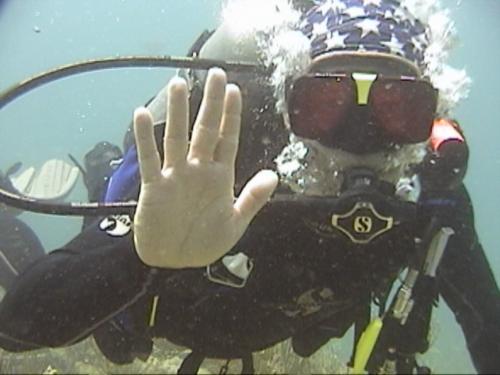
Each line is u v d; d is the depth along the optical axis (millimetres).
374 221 624
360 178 633
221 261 691
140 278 710
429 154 706
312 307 738
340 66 643
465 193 788
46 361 1277
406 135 632
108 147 1132
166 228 575
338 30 663
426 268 684
